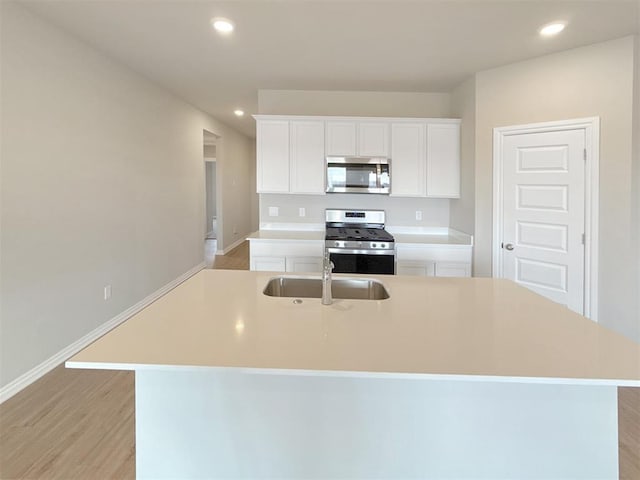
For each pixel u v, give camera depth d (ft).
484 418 4.42
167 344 4.17
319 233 14.08
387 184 13.24
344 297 7.41
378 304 5.72
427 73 12.29
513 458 4.43
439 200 14.57
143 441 4.62
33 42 8.64
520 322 4.93
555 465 4.40
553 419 4.37
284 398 4.52
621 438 6.84
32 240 8.68
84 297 10.52
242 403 4.55
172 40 10.12
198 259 19.86
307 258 12.66
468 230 12.82
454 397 4.42
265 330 4.61
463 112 13.14
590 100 10.25
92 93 10.75
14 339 8.21
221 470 4.61
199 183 19.71
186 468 4.63
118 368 3.70
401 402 4.45
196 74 13.04
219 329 4.64
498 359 3.83
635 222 9.81
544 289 11.30
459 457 4.46
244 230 29.91
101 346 4.11
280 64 11.80
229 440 4.59
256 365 3.69
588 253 10.45
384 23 8.96
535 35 9.56
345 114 14.40
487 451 4.44
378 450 4.50
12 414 7.49
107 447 6.56
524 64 11.23
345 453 4.53
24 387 8.43
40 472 5.97
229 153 25.81
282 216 14.75
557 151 10.84
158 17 8.84
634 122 9.68
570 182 10.67
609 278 10.21
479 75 12.12
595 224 10.32
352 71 12.26
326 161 13.33
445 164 13.46
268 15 8.67
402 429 4.48
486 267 12.29
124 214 12.53
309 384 4.50
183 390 4.57
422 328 4.70
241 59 11.41
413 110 14.39
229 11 8.51
